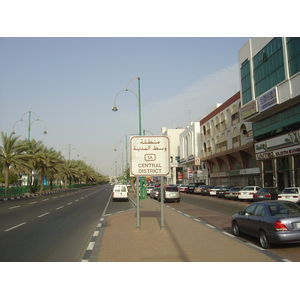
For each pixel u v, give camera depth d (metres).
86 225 14.20
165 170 12.34
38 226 13.90
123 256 7.84
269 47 32.09
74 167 87.19
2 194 37.41
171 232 11.46
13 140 40.34
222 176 54.41
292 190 22.69
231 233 11.80
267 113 34.25
